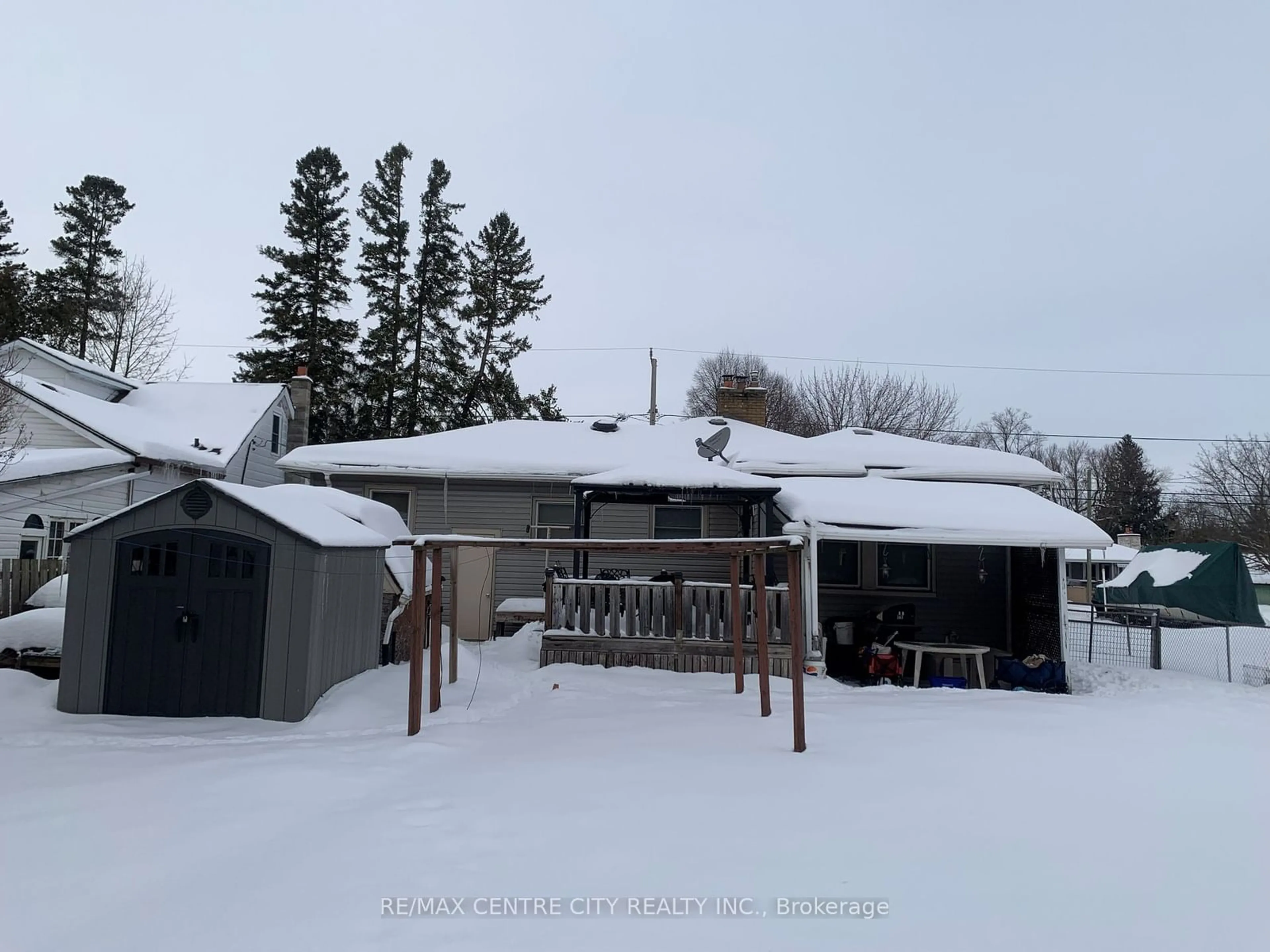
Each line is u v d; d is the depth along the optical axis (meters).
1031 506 12.86
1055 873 4.05
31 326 29.17
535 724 7.83
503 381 36.31
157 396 23.64
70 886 3.81
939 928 3.41
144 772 5.91
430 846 4.34
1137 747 7.10
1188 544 17.78
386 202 35.06
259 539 8.12
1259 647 18.45
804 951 3.18
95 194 35.12
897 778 5.81
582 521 12.59
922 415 37.66
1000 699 10.12
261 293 34.28
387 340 33.56
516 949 3.17
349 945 3.20
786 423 40.53
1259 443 38.75
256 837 4.52
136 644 8.09
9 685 8.61
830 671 13.73
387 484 14.80
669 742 6.97
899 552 14.67
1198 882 3.96
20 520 14.19
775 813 4.94
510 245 37.22
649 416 33.78
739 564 9.97
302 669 7.93
